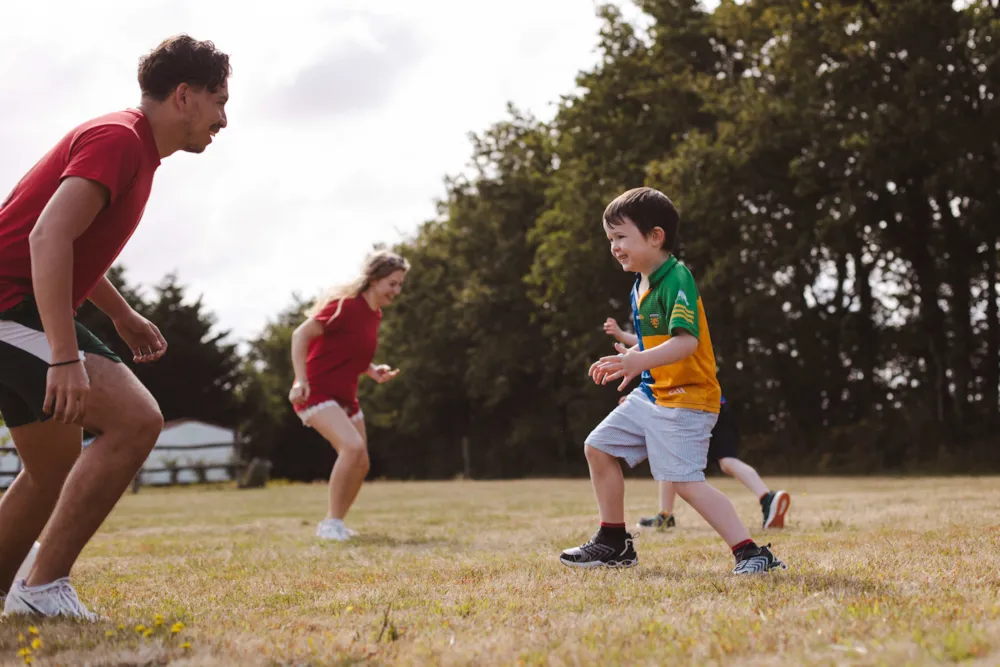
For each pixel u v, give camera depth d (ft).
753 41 81.25
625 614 8.52
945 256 82.79
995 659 6.02
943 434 76.07
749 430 96.94
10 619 8.97
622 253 12.54
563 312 104.47
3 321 9.31
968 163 68.44
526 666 6.60
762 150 76.74
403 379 130.82
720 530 12.02
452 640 7.48
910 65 69.15
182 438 114.42
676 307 12.01
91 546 19.80
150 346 12.07
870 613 7.83
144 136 9.77
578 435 107.24
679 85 88.38
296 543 19.42
